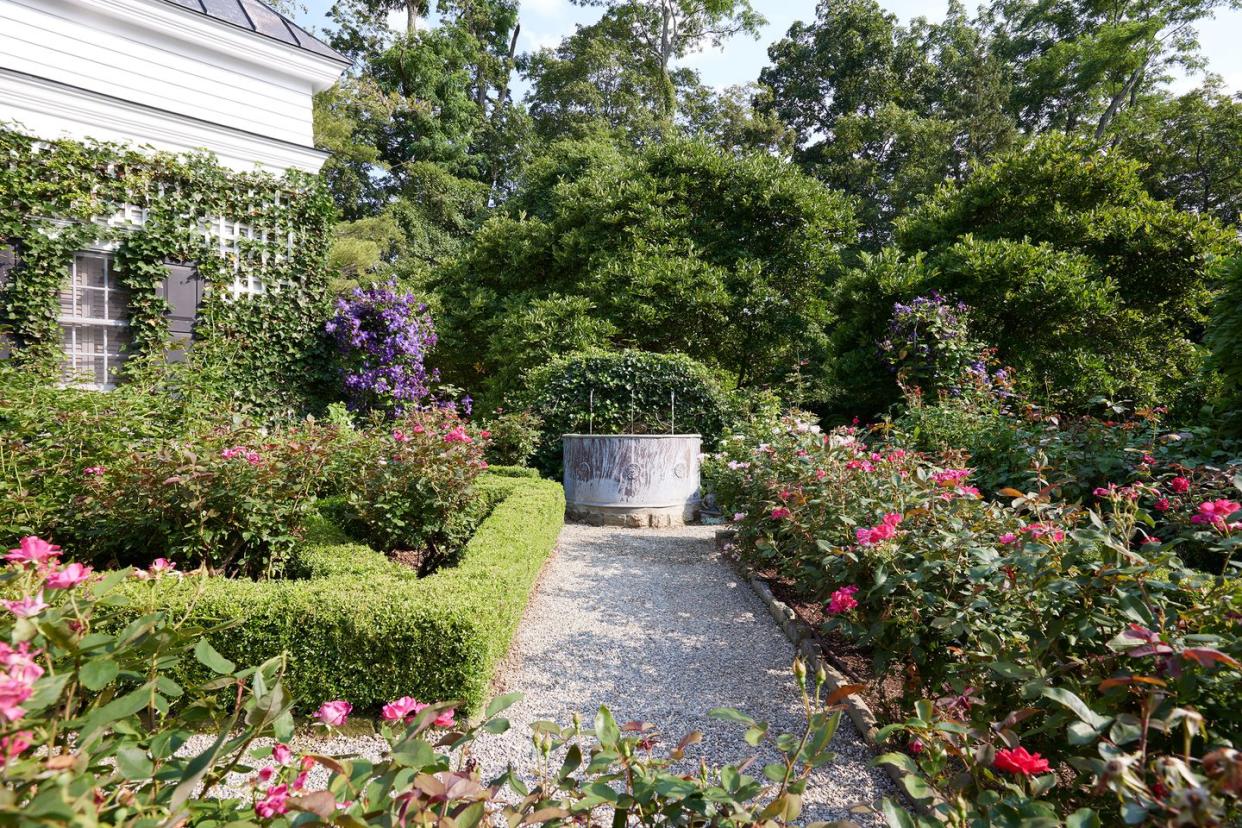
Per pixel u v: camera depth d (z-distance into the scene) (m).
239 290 7.52
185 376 5.45
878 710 2.67
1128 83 20.19
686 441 6.96
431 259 20.31
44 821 0.70
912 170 20.16
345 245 15.80
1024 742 1.66
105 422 4.08
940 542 2.29
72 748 1.09
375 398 8.09
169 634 1.12
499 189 25.70
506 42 27.31
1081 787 1.57
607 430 8.29
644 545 5.82
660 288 10.95
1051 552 1.81
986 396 7.18
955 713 1.69
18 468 3.76
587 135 19.61
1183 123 16.84
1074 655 1.71
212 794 1.84
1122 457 4.01
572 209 12.95
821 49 25.38
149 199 6.84
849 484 3.41
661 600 4.26
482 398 11.09
